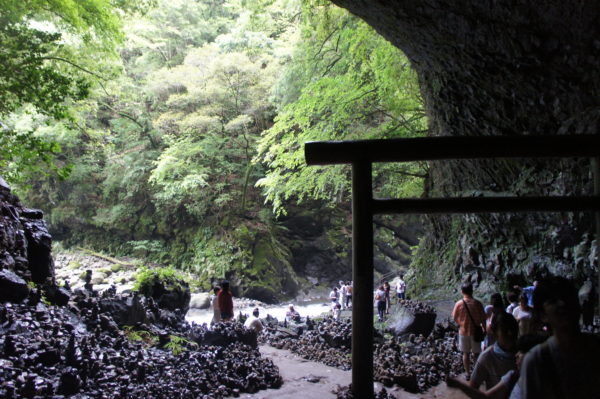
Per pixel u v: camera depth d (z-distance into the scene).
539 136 4.46
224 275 26.89
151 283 9.74
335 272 30.83
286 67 22.86
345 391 5.83
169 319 8.84
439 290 14.52
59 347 5.54
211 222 29.53
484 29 9.29
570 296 2.27
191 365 6.44
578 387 2.16
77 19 11.25
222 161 28.44
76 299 7.58
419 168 18.80
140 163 29.06
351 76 16.23
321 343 9.53
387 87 15.64
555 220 10.75
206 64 27.55
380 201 4.75
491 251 12.91
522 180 11.57
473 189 13.66
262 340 10.38
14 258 7.02
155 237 31.38
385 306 14.13
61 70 13.30
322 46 18.31
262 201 30.70
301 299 28.11
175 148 26.20
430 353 8.52
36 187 30.98
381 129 16.58
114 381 5.28
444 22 9.85
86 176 30.83
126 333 7.27
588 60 8.16
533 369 2.26
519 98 10.34
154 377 5.75
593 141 4.39
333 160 4.76
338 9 16.48
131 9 14.88
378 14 11.06
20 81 9.40
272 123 29.80
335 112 16.47
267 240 28.92
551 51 8.64
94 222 31.20
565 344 2.22
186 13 32.66
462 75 11.36
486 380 3.91
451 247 14.86
